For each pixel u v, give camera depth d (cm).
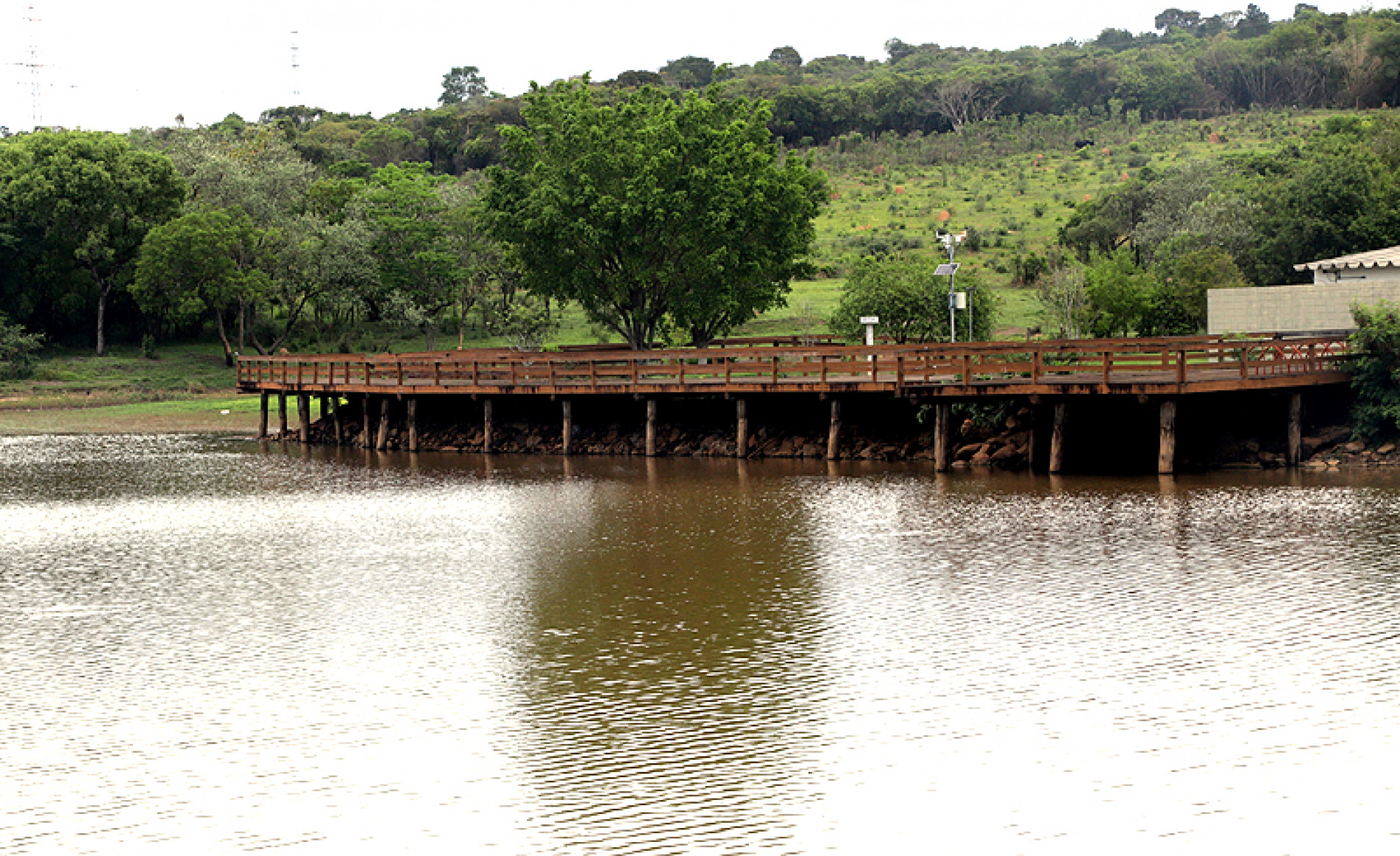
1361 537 2667
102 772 1562
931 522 2997
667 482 3816
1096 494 3303
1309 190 6262
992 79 16850
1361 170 6297
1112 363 3588
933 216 10794
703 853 1316
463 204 9175
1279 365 3706
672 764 1548
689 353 4338
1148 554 2569
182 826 1412
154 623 2261
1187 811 1392
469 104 19612
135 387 8012
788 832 1360
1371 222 6116
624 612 2259
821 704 1741
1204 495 3228
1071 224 9050
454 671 1936
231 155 10706
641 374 4797
